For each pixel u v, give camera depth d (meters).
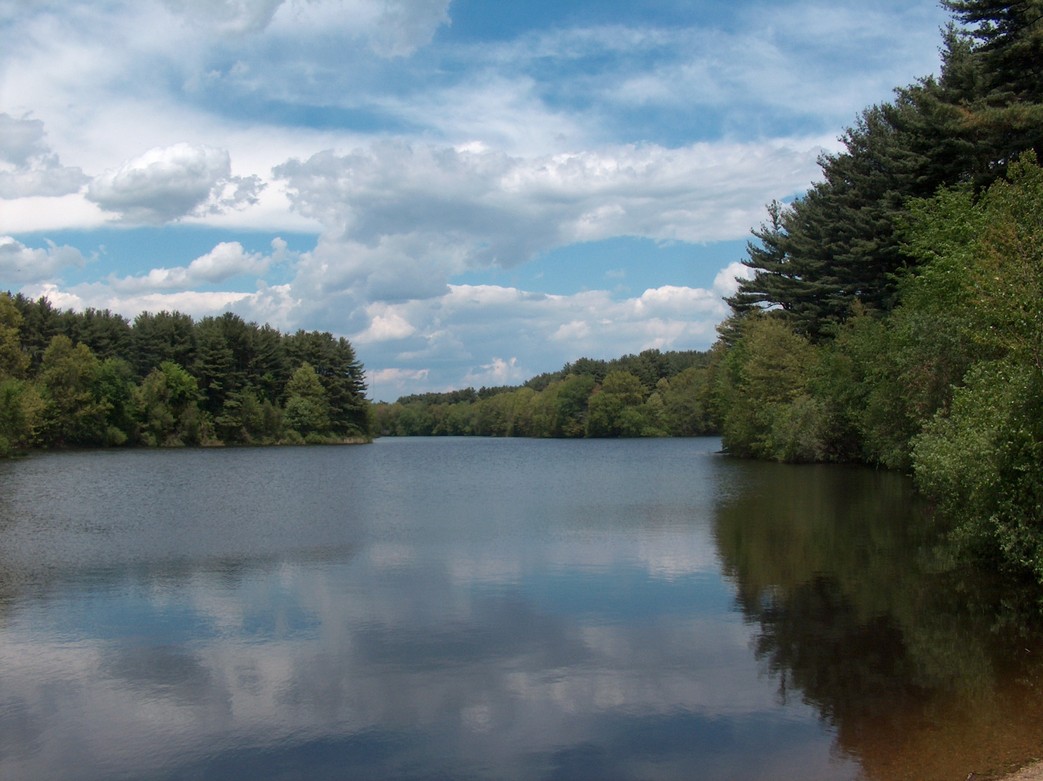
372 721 11.92
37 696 13.00
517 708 12.30
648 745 10.96
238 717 12.11
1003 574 20.14
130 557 24.88
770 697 12.50
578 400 168.62
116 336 117.75
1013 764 9.97
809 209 68.19
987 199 30.11
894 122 46.22
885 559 22.55
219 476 62.38
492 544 26.92
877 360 43.97
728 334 96.69
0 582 21.22
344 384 142.00
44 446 101.06
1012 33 32.81
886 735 11.03
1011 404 16.22
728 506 36.44
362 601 18.81
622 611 17.64
